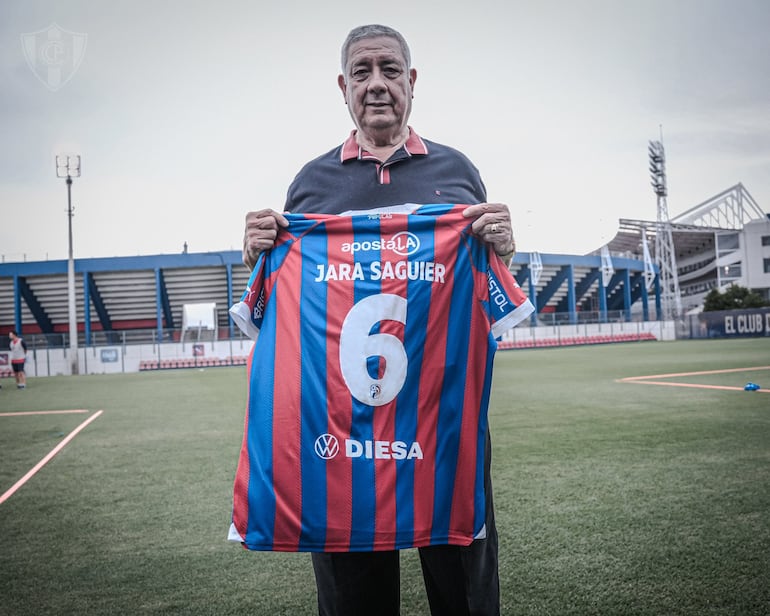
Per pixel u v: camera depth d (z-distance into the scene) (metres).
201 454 5.79
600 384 11.27
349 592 1.73
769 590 2.46
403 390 1.74
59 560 3.06
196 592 2.67
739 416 6.87
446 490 1.73
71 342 26.23
